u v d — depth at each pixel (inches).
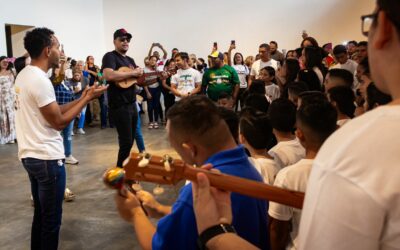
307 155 60.5
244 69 272.4
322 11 395.5
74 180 164.4
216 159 39.0
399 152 20.2
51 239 83.2
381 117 21.6
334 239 21.2
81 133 280.1
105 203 137.7
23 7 332.5
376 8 22.0
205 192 30.7
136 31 457.7
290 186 54.6
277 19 411.2
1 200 142.1
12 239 110.8
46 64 82.5
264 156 70.3
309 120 57.9
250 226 38.3
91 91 85.3
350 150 21.5
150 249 38.6
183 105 39.6
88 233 114.4
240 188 31.8
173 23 445.4
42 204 82.5
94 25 442.0
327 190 21.8
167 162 31.7
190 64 239.3
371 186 20.3
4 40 314.3
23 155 81.4
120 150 143.5
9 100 244.4
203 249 29.9
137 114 147.9
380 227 20.3
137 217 41.9
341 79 111.3
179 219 34.9
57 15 376.2
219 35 433.4
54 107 78.5
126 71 139.7
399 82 21.7
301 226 24.1
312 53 141.0
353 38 389.4
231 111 63.2
